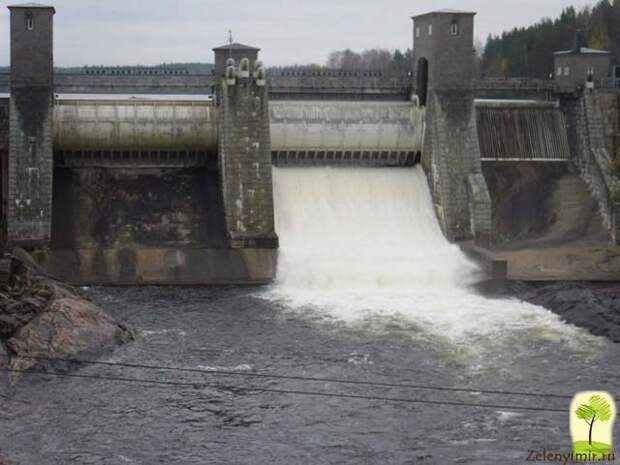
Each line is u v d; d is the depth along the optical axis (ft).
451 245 370.94
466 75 388.37
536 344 273.33
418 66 401.90
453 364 254.88
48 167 354.54
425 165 395.55
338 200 382.83
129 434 209.77
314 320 294.87
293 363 254.68
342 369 250.37
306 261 345.51
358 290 336.29
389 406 225.56
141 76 386.93
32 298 268.00
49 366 245.65
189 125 375.45
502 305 318.86
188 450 202.28
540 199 396.78
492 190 397.19
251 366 252.01
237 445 204.95
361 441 206.90
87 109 370.12
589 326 288.30
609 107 408.46
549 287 330.75
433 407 224.94
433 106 386.93
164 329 283.38
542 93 415.64
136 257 337.93
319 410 223.30
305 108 391.45
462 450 202.28
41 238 347.36
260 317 297.53
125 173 378.73
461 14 385.50
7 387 233.76
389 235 372.58
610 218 379.14
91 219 360.89
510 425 214.90
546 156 410.93
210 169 386.73
